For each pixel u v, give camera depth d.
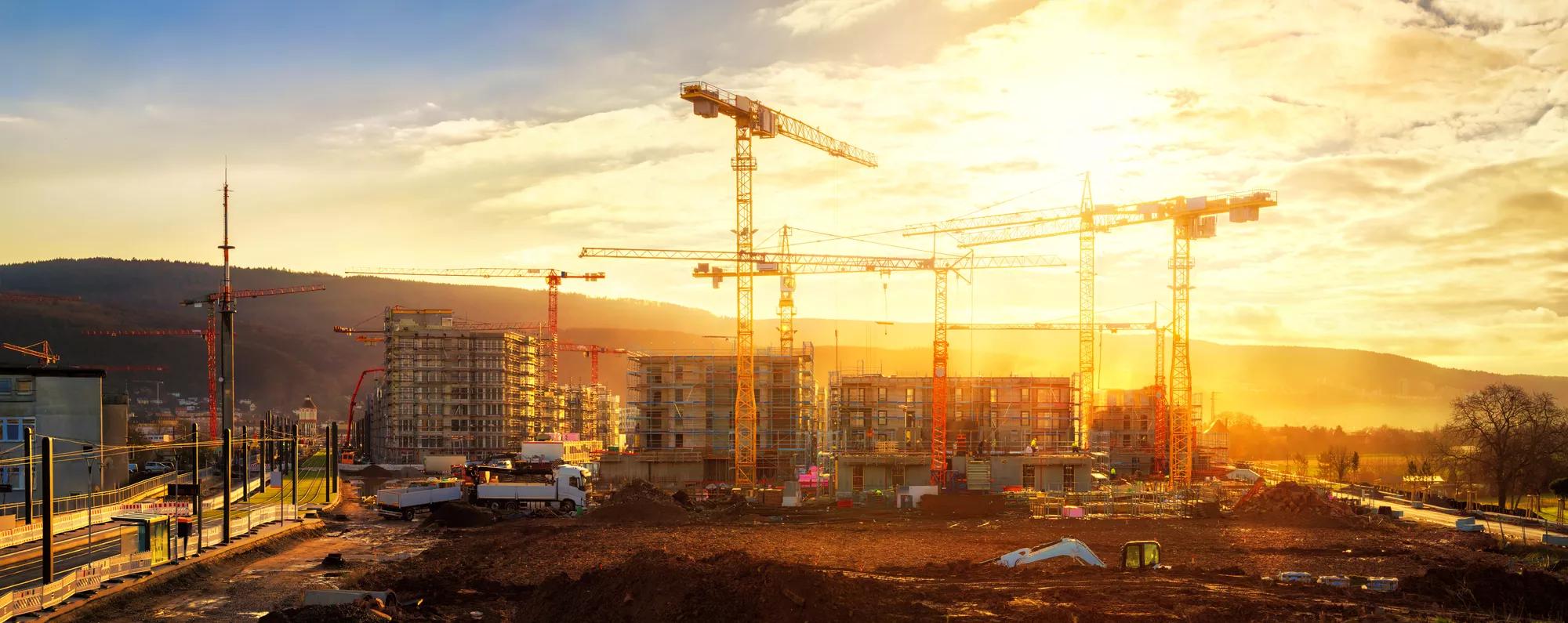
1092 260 191.75
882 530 107.38
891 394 176.50
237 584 73.12
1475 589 59.50
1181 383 168.62
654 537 100.38
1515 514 140.00
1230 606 54.06
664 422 174.50
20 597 57.28
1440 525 113.75
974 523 114.75
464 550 91.62
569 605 56.12
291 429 188.50
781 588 49.81
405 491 121.38
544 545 94.00
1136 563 69.00
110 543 84.56
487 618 60.50
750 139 164.50
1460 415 151.38
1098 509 123.75
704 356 176.38
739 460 159.00
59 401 111.62
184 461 187.00
